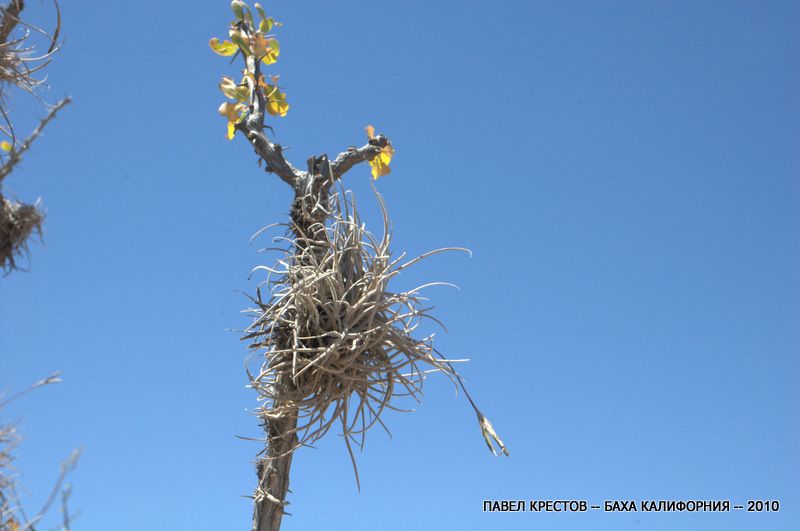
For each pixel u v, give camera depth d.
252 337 1.26
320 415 1.24
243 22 1.38
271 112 1.38
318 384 1.25
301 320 1.25
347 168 1.32
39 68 1.17
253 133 1.33
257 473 1.26
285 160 1.32
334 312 1.24
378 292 1.26
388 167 1.35
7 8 1.16
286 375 1.25
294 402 1.24
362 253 1.28
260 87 1.37
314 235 1.26
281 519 1.25
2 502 1.01
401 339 1.27
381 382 1.26
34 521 0.99
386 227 1.28
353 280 1.27
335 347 1.23
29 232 1.02
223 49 1.38
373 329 1.24
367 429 1.26
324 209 1.28
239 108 1.36
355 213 1.28
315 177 1.29
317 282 1.25
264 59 1.39
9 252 1.02
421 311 1.28
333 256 1.25
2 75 1.16
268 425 1.26
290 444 1.26
